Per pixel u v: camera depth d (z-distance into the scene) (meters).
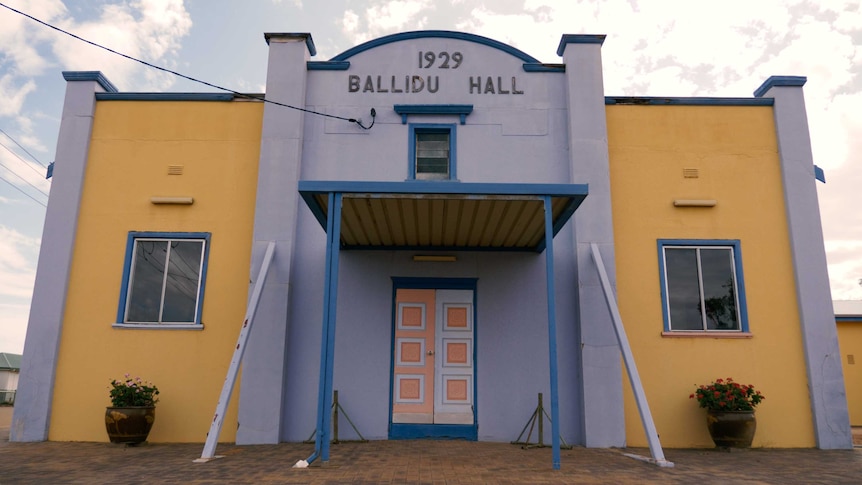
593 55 10.62
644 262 10.02
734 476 6.74
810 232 10.08
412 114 10.52
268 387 9.24
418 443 9.06
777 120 10.51
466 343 9.88
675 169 10.38
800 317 9.84
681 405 9.52
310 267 9.90
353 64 10.70
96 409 9.40
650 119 10.56
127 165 10.30
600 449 8.95
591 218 9.93
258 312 9.48
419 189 7.63
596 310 9.61
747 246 10.13
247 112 10.52
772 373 9.65
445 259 10.04
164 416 9.37
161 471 6.69
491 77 10.70
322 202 8.22
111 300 9.78
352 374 9.63
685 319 9.93
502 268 10.06
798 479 6.62
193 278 9.96
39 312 9.62
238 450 8.40
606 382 9.36
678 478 6.56
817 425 9.36
